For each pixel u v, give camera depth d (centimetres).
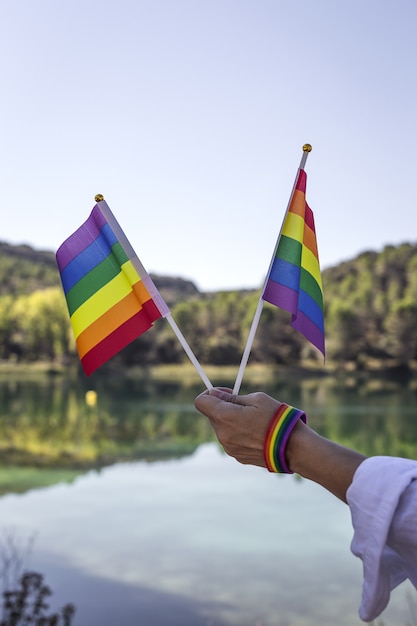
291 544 1204
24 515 1467
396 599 690
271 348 7519
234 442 83
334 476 76
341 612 848
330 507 1509
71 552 1127
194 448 2744
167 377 7244
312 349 7481
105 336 110
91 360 110
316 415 3794
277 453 79
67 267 113
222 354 7769
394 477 71
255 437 81
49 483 1942
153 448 2750
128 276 111
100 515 1466
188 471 2120
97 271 112
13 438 3030
